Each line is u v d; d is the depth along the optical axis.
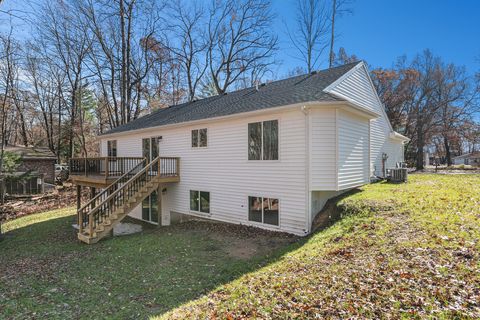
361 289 3.91
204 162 11.94
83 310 5.14
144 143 15.14
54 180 24.64
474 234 5.07
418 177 15.76
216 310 4.24
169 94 31.44
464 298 3.29
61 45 25.83
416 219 6.50
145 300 5.37
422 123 31.92
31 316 4.97
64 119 30.58
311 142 8.73
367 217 7.41
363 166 10.92
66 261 8.12
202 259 7.46
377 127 15.27
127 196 11.28
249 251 7.87
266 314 3.78
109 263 7.68
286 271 5.35
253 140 10.14
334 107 8.67
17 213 16.75
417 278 3.90
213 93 31.52
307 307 3.75
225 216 11.17
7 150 20.62
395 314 3.23
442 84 33.28
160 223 12.56
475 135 32.50
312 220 8.91
